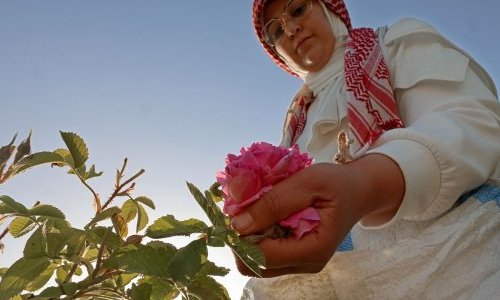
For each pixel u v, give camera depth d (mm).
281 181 909
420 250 1117
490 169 1222
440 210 1147
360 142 1371
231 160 959
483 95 1355
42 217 1071
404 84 1404
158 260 875
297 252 892
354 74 1488
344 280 1173
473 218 1125
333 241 903
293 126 1778
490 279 1082
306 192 891
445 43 1479
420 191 1096
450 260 1107
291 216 896
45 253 972
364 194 980
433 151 1123
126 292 948
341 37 1812
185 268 837
